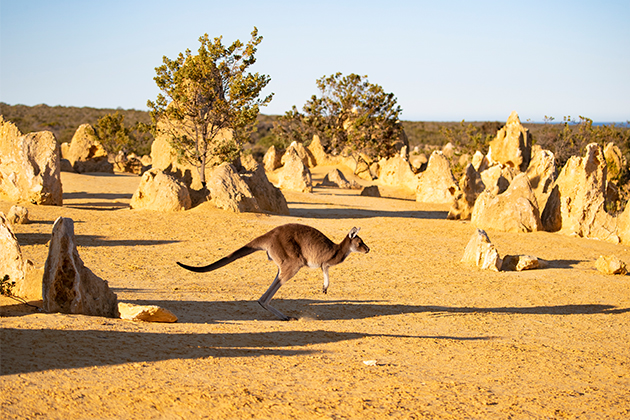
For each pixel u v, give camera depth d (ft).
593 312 42.52
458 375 22.61
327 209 119.34
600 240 83.25
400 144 267.18
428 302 42.32
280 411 16.17
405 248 68.54
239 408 16.06
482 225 86.33
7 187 84.69
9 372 16.80
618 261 59.31
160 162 137.80
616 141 218.18
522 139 171.42
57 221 27.02
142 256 54.13
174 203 85.61
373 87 256.32
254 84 120.26
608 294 49.73
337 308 37.78
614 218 84.64
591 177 85.25
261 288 44.04
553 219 88.33
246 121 119.55
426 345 28.19
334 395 18.20
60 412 14.43
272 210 100.58
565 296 47.98
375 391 19.10
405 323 34.27
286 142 285.43
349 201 137.80
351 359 23.86
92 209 87.61
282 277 32.94
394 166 193.16
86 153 179.42
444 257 64.13
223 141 120.67
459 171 206.59
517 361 26.07
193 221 77.71
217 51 118.42
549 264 63.05
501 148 173.37
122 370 18.49
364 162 239.09
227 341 25.03
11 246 31.71
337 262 33.88
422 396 18.98
